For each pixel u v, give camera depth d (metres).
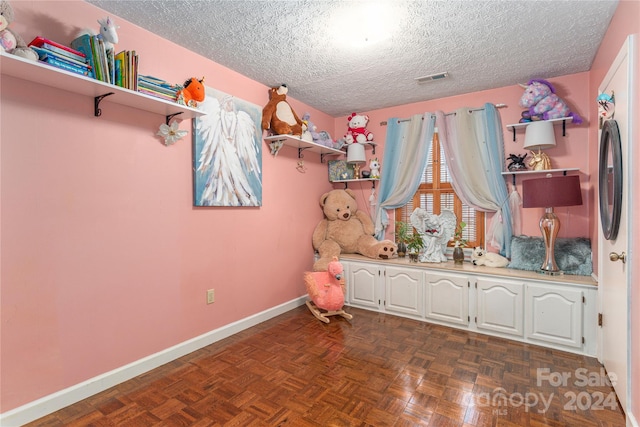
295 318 3.32
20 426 1.67
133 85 1.94
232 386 2.06
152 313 2.30
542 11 1.98
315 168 4.00
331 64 2.73
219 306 2.79
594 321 2.44
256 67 2.79
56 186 1.81
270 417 1.76
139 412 1.80
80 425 1.69
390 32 2.22
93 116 1.97
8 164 1.64
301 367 2.30
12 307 1.66
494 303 2.84
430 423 1.70
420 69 2.82
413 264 3.28
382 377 2.16
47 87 1.77
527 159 3.14
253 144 3.04
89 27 1.92
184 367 2.31
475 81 3.10
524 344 2.68
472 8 1.95
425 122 3.60
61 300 1.84
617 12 1.94
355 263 3.68
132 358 2.18
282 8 1.96
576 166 2.93
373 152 4.06
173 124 2.36
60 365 1.84
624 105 1.73
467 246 3.44
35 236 1.74
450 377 2.16
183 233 2.50
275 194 3.38
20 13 1.66
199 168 2.56
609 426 1.67
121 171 2.11
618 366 1.90
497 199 3.20
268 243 3.30
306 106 3.82
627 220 1.68
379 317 3.35
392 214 3.94
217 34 2.26
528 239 3.02
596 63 2.56
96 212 1.99
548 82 2.91
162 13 2.02
